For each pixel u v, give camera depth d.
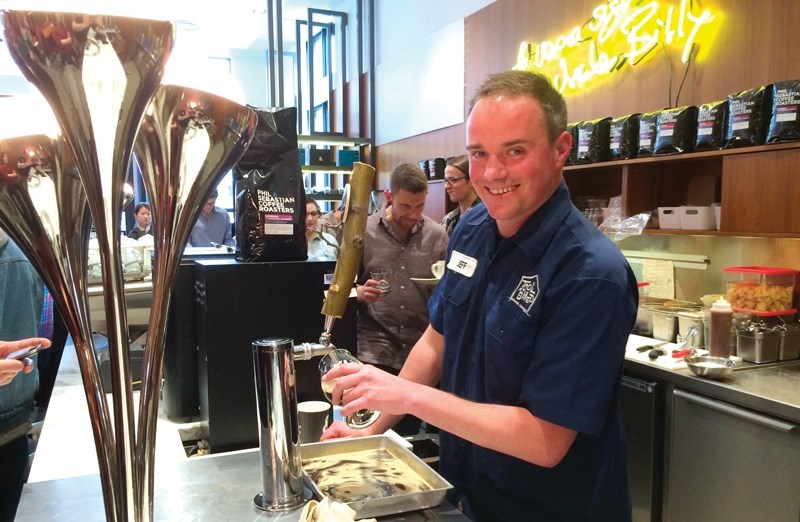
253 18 7.61
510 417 1.01
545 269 1.11
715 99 2.72
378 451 1.20
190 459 1.18
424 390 1.01
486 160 1.07
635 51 3.12
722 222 2.53
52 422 1.50
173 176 0.57
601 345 1.01
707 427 2.18
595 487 1.14
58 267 0.54
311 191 6.64
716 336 2.37
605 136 3.12
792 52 2.38
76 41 0.42
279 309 1.40
